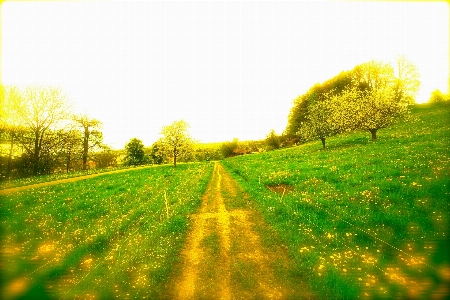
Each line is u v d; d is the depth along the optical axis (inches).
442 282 255.4
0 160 1696.6
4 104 1588.3
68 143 1974.7
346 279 275.7
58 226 513.7
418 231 354.0
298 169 943.7
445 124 1368.1
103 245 418.9
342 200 527.2
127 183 1108.5
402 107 1286.9
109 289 282.2
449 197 427.8
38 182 1272.1
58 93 1811.0
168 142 2012.8
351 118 1385.3
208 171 1577.3
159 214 574.9
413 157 736.3
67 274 327.6
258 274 305.1
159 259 348.2
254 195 704.4
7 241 437.1
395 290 252.7
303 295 260.1
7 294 278.7
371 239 362.9
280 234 417.7
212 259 349.1
